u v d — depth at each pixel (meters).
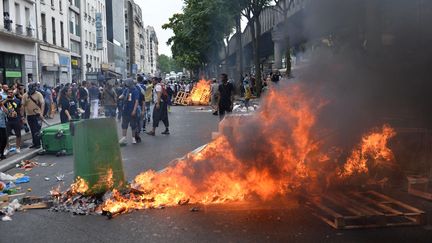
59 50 36.84
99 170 5.76
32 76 30.84
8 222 5.10
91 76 29.09
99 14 51.72
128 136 13.54
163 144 11.52
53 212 5.44
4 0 26.88
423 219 4.69
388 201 5.19
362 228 4.63
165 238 4.49
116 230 4.76
